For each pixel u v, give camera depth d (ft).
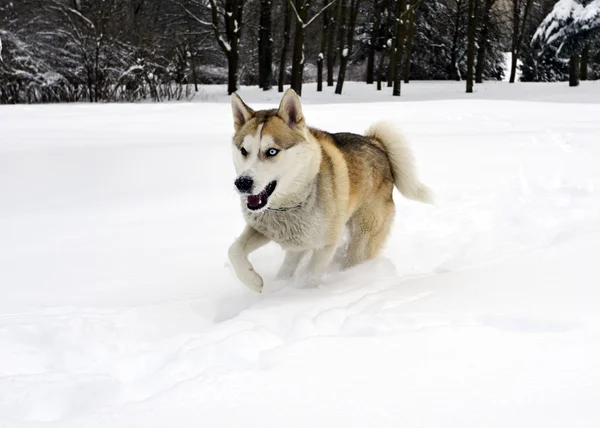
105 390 8.18
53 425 6.80
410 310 10.56
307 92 99.96
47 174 24.00
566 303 10.20
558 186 22.98
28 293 13.11
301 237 13.55
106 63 83.61
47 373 8.70
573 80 97.09
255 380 7.63
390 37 117.50
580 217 18.03
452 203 21.54
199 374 8.00
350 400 7.03
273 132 12.68
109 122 41.63
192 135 34.60
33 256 15.52
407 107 53.62
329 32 110.32
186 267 14.93
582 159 27.12
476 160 27.86
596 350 8.00
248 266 13.05
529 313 9.82
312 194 13.34
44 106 58.13
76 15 83.10
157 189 22.43
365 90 104.58
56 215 19.15
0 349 9.86
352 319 10.25
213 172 25.04
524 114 46.37
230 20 91.35
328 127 36.78
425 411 6.70
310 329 10.30
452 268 14.73
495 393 7.02
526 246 15.58
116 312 11.80
